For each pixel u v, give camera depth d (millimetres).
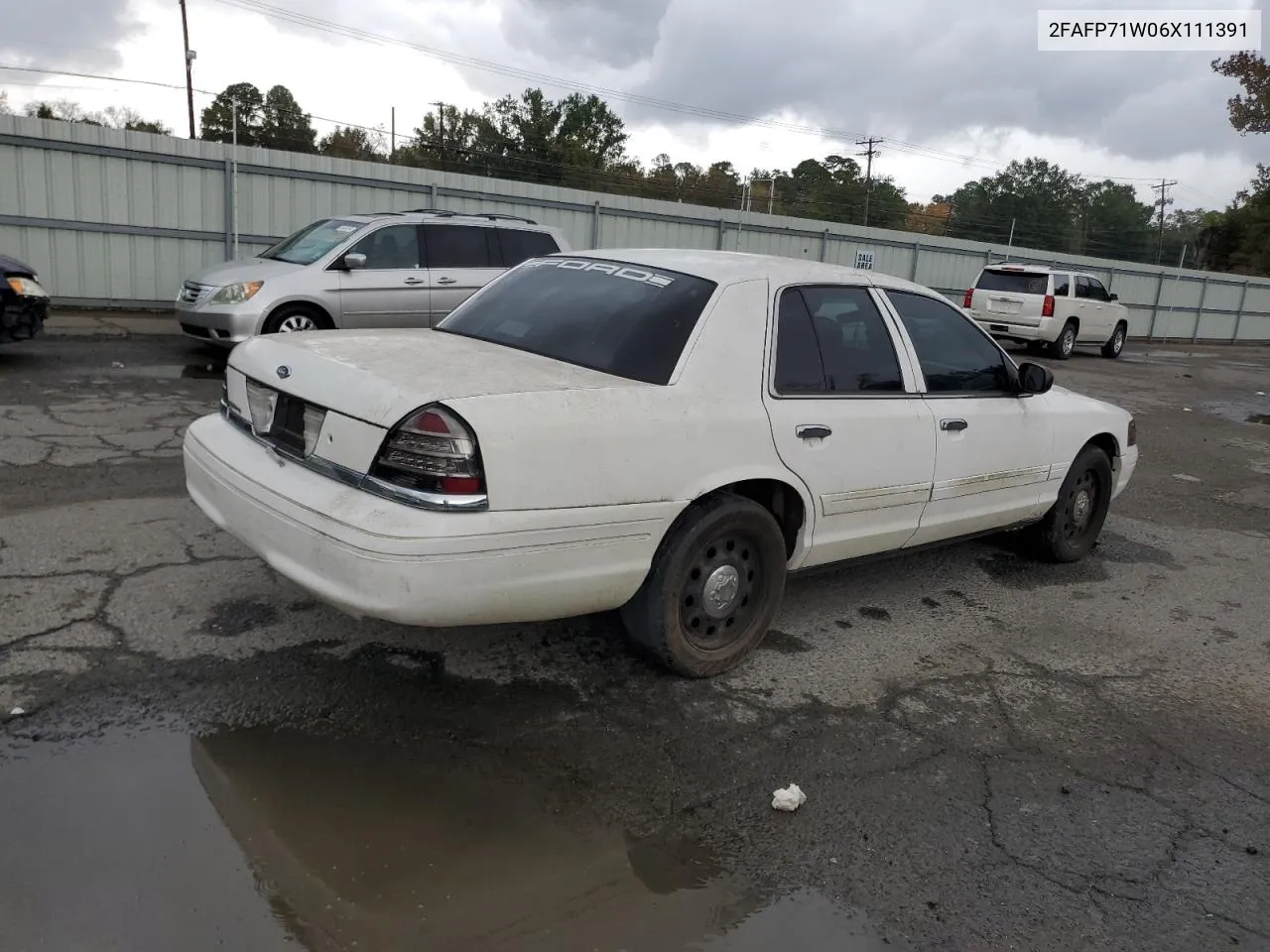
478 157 64188
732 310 3883
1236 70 21406
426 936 2441
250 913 2461
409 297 10844
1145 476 9188
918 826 3104
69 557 4609
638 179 67875
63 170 14094
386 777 3104
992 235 85438
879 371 4453
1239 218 64312
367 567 3002
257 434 3666
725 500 3775
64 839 2668
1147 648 4773
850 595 5160
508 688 3738
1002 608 5152
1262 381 20578
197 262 15383
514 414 3154
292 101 65438
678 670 3873
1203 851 3092
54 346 11359
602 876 2740
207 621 4039
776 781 3291
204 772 3045
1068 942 2621
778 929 2586
